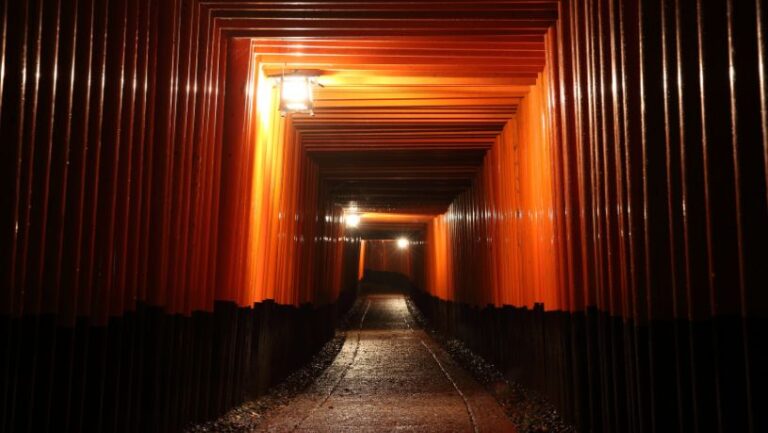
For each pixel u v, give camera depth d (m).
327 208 17.12
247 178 7.70
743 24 3.26
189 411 6.21
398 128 11.36
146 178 5.22
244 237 7.73
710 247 3.45
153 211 5.39
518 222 9.70
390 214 23.56
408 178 15.63
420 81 8.73
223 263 7.10
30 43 3.80
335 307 20.19
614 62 4.91
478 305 14.12
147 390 5.24
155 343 5.31
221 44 7.10
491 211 12.41
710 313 3.60
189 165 6.07
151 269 5.34
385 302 35.81
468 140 12.08
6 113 3.63
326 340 17.42
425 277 28.48
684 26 3.72
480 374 11.39
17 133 3.66
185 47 5.94
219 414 6.91
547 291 7.60
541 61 7.96
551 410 7.26
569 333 6.62
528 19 6.74
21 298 3.72
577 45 5.98
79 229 4.23
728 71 3.42
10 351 3.63
